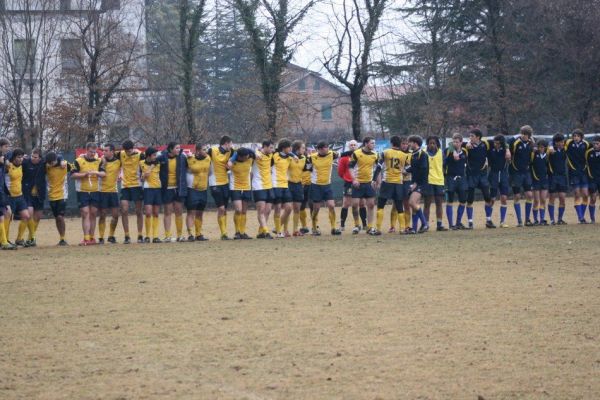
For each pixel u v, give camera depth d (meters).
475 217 36.50
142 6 61.38
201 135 54.94
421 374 11.02
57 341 13.16
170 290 17.44
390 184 28.20
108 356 12.19
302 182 29.16
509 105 60.47
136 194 27.45
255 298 16.33
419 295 16.36
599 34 59.47
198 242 27.03
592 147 30.64
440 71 61.53
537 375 10.96
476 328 13.50
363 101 63.41
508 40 61.59
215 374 11.17
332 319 14.30
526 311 14.75
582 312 14.61
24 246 26.84
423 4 61.38
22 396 10.38
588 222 31.59
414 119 61.84
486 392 10.29
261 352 12.22
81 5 54.88
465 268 19.78
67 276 19.67
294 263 21.08
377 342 12.68
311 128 78.56
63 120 52.16
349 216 39.56
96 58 53.53
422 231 28.94
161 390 10.53
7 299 16.75
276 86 55.94
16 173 26.20
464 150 29.41
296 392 10.35
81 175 26.78
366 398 10.10
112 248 25.61
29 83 53.28
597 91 60.94
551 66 61.81
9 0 57.22
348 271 19.58
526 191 30.58
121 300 16.42
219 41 71.50
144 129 55.59
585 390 10.36
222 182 27.81
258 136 56.59
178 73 59.09
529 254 22.09
